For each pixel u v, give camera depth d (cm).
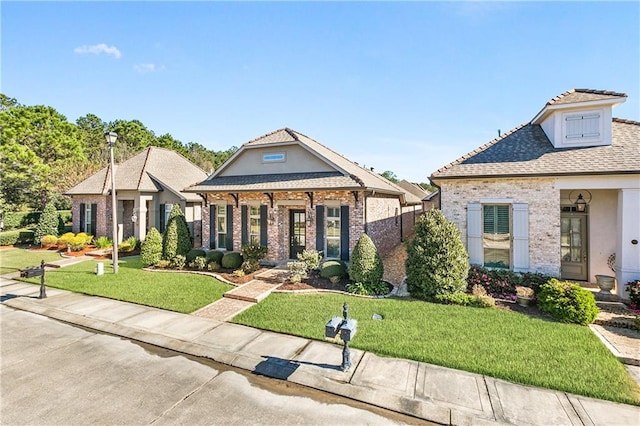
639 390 495
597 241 1051
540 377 528
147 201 1950
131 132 5869
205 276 1255
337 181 1298
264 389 522
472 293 972
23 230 2319
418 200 2653
